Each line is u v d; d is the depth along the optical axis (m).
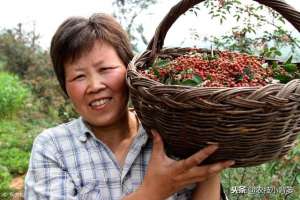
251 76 1.47
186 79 1.41
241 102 1.24
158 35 1.68
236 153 1.36
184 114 1.30
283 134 1.37
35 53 12.27
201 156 1.35
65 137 1.69
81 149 1.67
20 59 12.01
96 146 1.67
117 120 1.63
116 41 1.57
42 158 1.67
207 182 1.71
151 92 1.32
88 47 1.53
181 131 1.34
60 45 1.54
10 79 10.21
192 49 1.76
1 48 12.13
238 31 3.23
